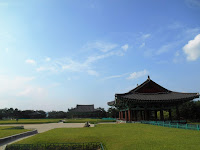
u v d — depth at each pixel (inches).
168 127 1127.6
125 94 1651.1
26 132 1087.6
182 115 2615.7
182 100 1558.8
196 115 2536.9
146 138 730.8
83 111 4286.4
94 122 2222.0
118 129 1102.4
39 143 747.4
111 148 647.1
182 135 764.6
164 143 617.9
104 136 850.1
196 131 888.9
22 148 696.4
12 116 4768.7
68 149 704.4
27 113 4766.2
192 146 553.9
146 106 1644.9
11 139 892.6
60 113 4928.6
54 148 701.3
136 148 580.1
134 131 968.9
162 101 1553.9
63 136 871.1
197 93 1542.8
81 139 802.8
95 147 719.1
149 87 1787.6
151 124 1391.5
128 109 1652.3
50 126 1854.1
